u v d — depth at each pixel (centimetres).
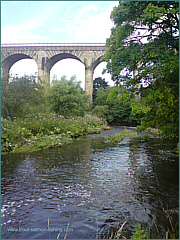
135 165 657
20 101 1320
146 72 481
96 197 408
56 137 1055
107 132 1867
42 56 3769
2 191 425
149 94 560
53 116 1412
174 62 460
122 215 341
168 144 1124
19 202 379
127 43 556
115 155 811
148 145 1083
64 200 392
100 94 3703
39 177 518
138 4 512
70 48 3753
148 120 660
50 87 1925
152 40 545
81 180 504
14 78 1430
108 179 517
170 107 594
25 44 3784
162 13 446
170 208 364
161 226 308
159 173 573
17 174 537
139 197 410
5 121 1018
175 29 547
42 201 385
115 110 3297
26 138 966
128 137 1488
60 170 584
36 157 738
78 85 2172
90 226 309
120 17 546
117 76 568
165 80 579
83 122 1756
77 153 834
